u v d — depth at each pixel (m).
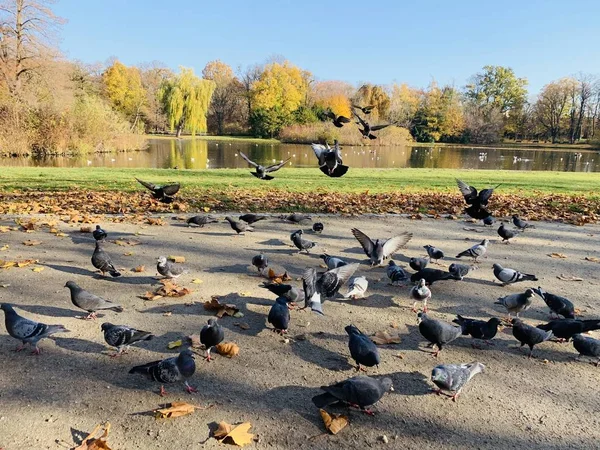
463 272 7.24
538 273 7.92
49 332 4.83
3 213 11.36
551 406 4.15
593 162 46.19
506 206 14.37
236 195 14.80
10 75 33.78
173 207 12.63
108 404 3.98
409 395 4.29
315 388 4.34
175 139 72.06
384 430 3.77
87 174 19.80
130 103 72.94
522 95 92.44
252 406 4.02
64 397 4.05
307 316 6.01
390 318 6.00
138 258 8.08
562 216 13.09
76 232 9.76
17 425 3.64
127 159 37.75
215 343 4.75
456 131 86.44
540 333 5.02
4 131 34.09
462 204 14.37
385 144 71.88
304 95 89.38
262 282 7.15
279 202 13.88
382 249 6.39
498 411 4.06
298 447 3.53
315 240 9.80
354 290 6.30
